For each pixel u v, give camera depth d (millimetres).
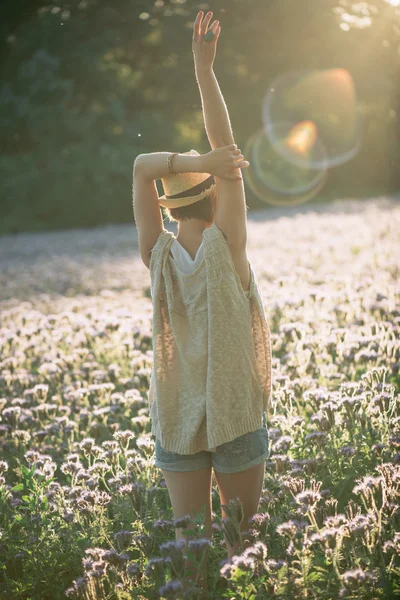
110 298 11391
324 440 3938
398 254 12055
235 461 3021
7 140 39125
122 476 3908
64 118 37812
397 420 3988
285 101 36500
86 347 7688
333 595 2854
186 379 3008
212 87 3010
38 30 26031
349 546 3016
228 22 22438
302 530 2906
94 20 23641
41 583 3510
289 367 5605
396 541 2934
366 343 5648
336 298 8039
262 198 40625
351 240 15336
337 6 22297
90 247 22797
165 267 3055
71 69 30531
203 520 2930
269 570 2814
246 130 38531
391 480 3260
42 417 5398
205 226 3145
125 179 38312
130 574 3061
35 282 15062
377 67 26656
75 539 3611
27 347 7746
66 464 4094
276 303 7906
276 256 13758
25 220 37500
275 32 23406
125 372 6766
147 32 23469
